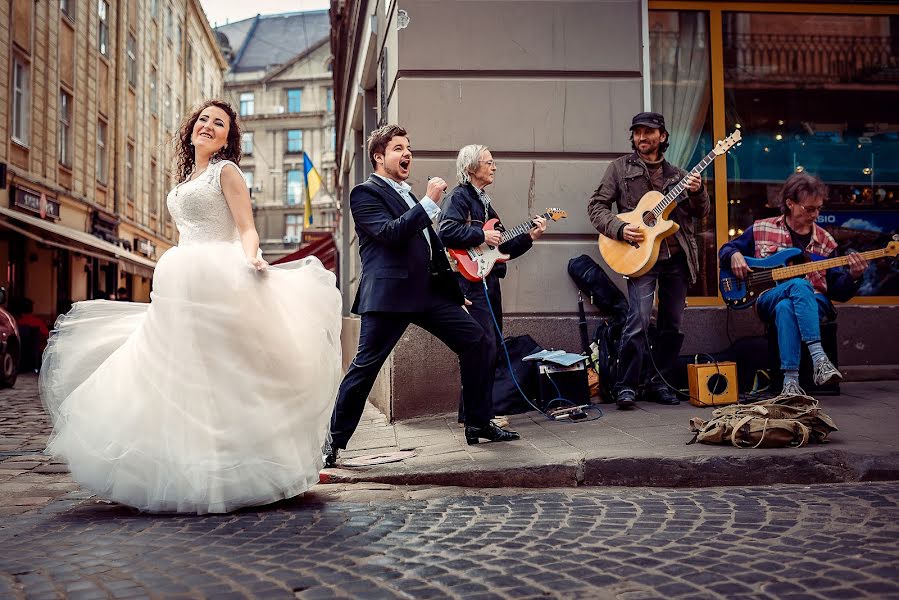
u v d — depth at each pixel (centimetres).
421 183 623
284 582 259
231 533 328
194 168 422
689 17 705
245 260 392
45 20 1888
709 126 706
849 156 723
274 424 376
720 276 612
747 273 580
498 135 630
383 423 610
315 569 273
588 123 637
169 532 333
